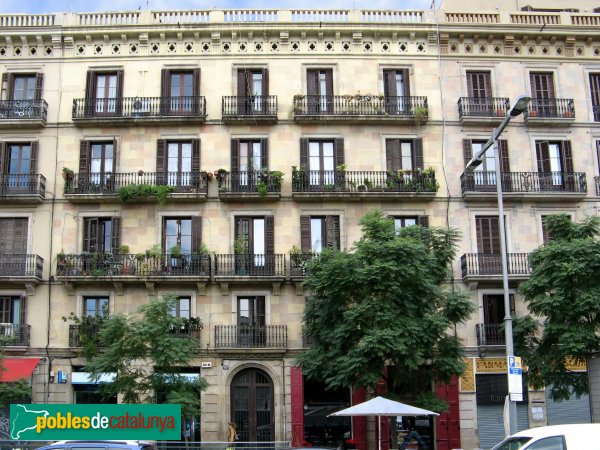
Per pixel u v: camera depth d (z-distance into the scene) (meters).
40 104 36.56
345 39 38.16
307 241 35.62
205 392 33.97
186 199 35.69
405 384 28.81
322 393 34.53
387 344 25.91
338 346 27.84
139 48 37.75
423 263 28.02
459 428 33.91
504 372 34.59
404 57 38.09
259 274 34.88
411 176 36.34
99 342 32.84
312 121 36.81
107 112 36.75
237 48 37.91
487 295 35.53
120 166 36.41
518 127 37.72
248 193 35.41
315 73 37.97
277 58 37.78
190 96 36.91
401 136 37.25
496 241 36.34
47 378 33.97
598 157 37.84
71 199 35.62
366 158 36.88
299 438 33.44
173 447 21.22
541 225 36.62
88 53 37.72
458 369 28.06
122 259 34.88
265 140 36.75
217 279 34.59
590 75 39.00
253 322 35.03
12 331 34.06
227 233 35.75
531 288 27.92
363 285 27.62
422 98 37.47
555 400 29.59
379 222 28.91
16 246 35.59
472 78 38.34
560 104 38.03
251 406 34.25
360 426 33.84
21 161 36.66
